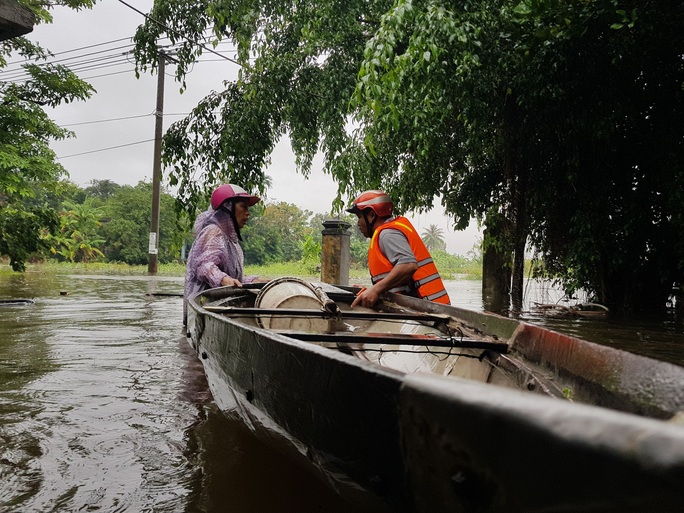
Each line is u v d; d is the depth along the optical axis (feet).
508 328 10.78
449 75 28.68
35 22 16.10
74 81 56.90
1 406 13.28
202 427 11.92
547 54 29.40
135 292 46.93
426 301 15.34
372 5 36.96
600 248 35.45
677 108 32.53
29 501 8.58
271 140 41.22
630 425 2.65
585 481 2.86
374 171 37.68
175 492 8.89
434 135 32.30
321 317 13.64
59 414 12.71
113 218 174.81
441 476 4.24
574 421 2.88
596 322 28.94
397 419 4.65
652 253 35.88
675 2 27.50
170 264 155.12
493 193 45.01
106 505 8.46
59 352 19.77
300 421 7.05
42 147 55.52
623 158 34.91
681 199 31.27
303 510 8.28
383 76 25.44
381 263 17.04
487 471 3.67
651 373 6.51
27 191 50.47
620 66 30.71
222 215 19.35
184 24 38.75
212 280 18.22
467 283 80.07
